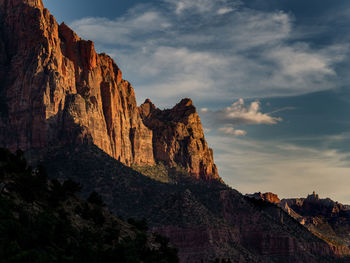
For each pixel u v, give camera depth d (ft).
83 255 252.83
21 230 239.91
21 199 272.92
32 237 243.40
